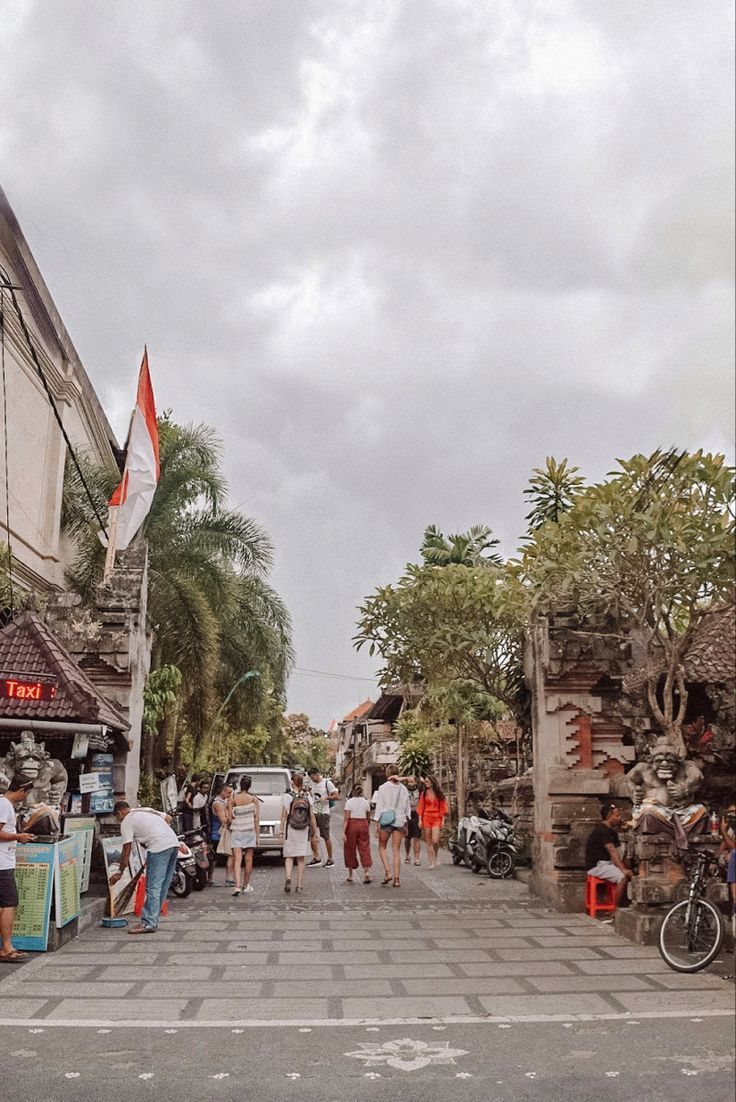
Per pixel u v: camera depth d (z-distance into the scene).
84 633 14.98
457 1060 6.27
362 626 20.70
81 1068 6.09
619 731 14.81
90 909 11.91
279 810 21.64
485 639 19.39
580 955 10.14
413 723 35.00
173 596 23.38
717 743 12.32
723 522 11.07
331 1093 5.63
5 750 13.18
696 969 9.10
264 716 31.28
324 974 9.09
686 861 10.98
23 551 21.67
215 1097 5.57
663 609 12.57
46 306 22.50
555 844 14.31
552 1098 5.50
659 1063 6.15
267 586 29.69
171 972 9.11
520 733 26.77
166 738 29.44
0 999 7.94
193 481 25.00
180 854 15.42
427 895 15.95
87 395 26.48
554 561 12.81
